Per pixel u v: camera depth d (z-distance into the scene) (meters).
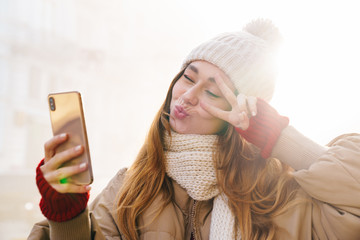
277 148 1.25
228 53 1.31
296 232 1.21
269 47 1.46
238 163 1.35
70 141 0.93
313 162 1.23
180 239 1.30
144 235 1.28
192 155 1.29
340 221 1.13
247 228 1.23
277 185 1.31
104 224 1.32
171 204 1.33
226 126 1.35
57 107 0.95
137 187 1.32
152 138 1.35
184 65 1.39
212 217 1.31
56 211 0.94
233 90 1.34
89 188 0.89
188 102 1.30
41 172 0.90
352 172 1.14
